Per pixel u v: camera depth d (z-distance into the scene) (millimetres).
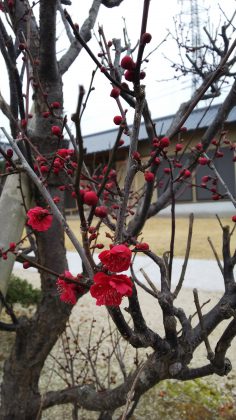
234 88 2248
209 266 7969
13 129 2066
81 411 3477
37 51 2266
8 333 5172
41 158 1679
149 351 4520
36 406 2602
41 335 2486
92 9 2564
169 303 1363
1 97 1715
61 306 2467
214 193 2156
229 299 1496
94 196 883
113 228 1520
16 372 2553
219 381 3992
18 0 2203
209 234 10836
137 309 1260
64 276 1150
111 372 4043
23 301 5625
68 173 1527
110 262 896
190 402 3637
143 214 2121
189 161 2402
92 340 4844
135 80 1008
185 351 1495
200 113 10883
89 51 1172
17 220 2375
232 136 11758
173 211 1473
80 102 767
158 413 3461
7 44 1862
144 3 915
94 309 6137
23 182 2365
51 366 4219
